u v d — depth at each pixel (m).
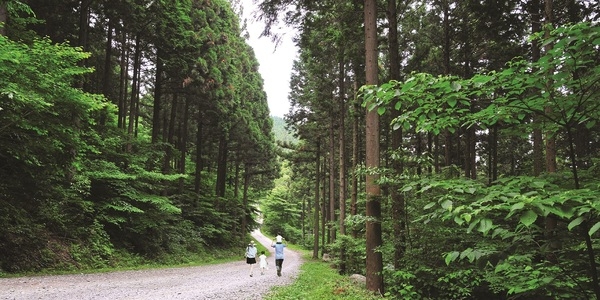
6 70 7.63
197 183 28.70
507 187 2.11
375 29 8.98
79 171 13.41
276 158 42.31
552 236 2.32
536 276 2.51
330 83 22.39
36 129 8.75
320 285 10.59
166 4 19.62
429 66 17.31
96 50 21.55
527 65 2.09
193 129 35.03
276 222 63.62
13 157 9.90
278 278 13.70
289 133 29.80
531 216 1.73
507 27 11.94
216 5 26.41
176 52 21.22
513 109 2.36
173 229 21.45
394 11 10.22
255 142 33.72
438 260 6.94
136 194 15.98
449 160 14.94
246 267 19.80
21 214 11.01
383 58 17.44
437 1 14.81
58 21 16.77
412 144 21.52
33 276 9.71
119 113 21.20
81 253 12.48
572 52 1.98
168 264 17.98
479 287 6.36
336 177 37.75
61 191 12.33
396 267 7.75
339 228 21.19
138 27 19.41
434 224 6.78
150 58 22.94
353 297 7.91
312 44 13.07
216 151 38.97
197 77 21.94
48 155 10.26
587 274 2.38
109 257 13.96
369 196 8.51
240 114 30.22
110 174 14.43
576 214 1.85
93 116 16.36
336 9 10.62
